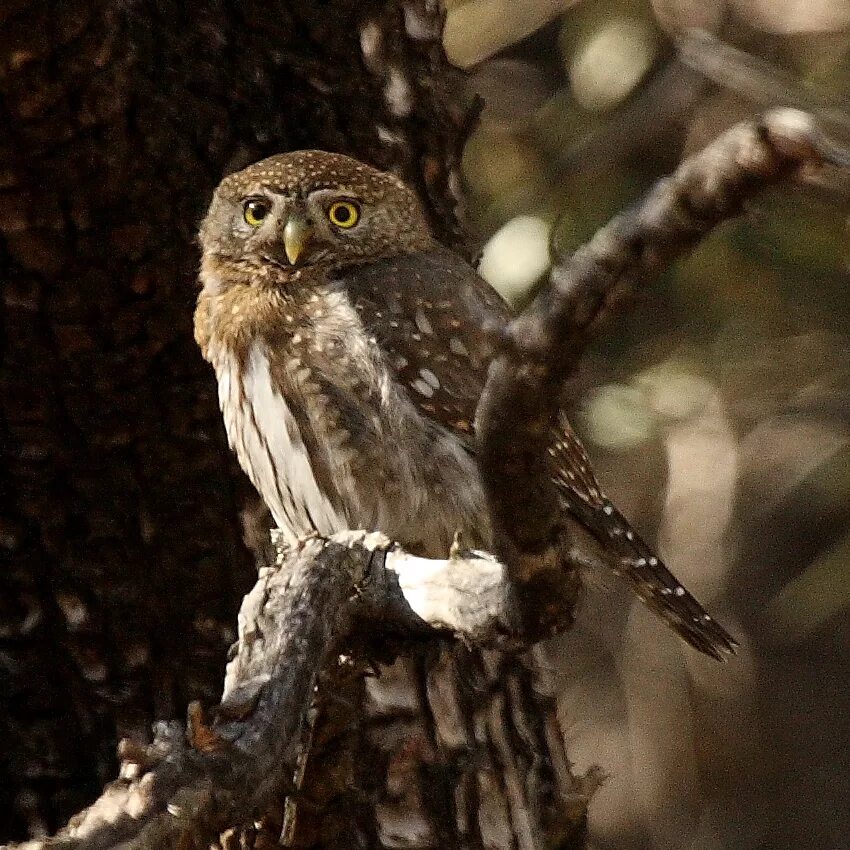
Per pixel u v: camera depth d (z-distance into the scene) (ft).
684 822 62.75
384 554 25.63
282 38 32.42
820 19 51.44
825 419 53.36
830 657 66.33
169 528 31.01
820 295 47.91
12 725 30.63
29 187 28.91
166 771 19.93
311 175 33.40
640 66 49.80
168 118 30.01
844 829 64.59
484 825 31.45
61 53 27.94
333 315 33.42
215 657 31.04
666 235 17.56
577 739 62.85
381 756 31.01
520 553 20.95
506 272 44.60
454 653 31.17
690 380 48.67
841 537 60.03
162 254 30.09
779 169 16.72
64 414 30.32
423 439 33.42
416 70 34.17
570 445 34.47
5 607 30.55
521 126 52.95
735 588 64.54
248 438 31.96
